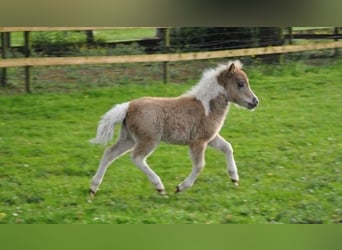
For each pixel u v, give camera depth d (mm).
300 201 12469
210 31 24172
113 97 19688
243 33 24250
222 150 13102
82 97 19531
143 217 11453
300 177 13836
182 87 20766
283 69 23203
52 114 18109
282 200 12555
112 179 13477
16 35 25375
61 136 16422
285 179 13734
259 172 14172
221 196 12555
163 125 12320
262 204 12242
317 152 15586
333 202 12516
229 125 17547
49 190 12789
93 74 21609
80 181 13422
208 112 12633
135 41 24062
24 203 12180
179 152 15453
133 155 12266
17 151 15258
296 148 15906
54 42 22766
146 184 13242
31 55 21094
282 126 17656
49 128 17031
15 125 17125
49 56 21984
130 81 21219
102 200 12258
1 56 21219
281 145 16094
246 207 12086
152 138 12242
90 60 19875
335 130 17406
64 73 21422
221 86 12805
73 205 12039
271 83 21766
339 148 15914
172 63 23016
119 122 12258
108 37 25328
